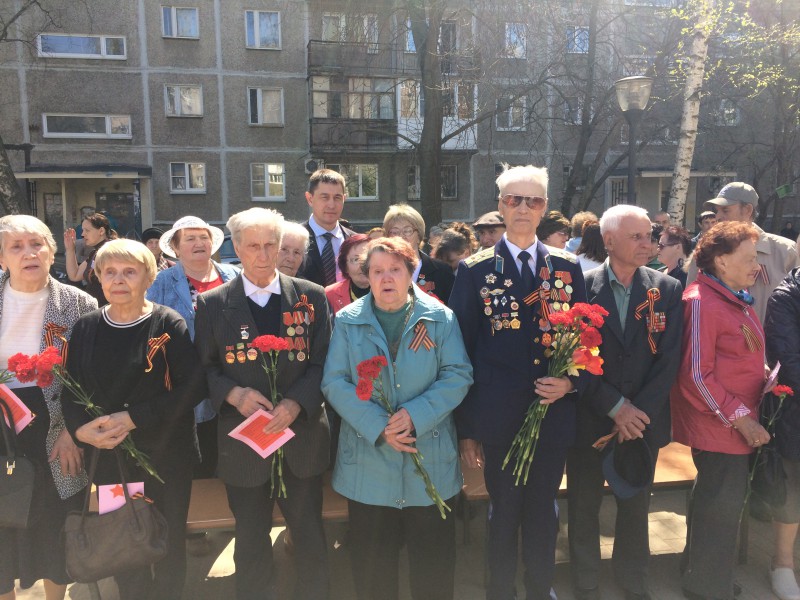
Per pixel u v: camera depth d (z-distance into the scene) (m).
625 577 2.74
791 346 2.64
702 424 2.66
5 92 17.27
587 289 2.75
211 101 18.70
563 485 3.04
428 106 13.03
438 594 2.54
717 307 2.66
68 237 6.13
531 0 11.50
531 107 14.68
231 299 2.49
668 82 13.51
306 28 19.00
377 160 19.83
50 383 2.22
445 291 3.53
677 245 4.71
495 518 2.52
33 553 2.47
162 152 18.52
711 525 2.69
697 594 2.74
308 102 19.30
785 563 2.84
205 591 2.89
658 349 2.65
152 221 18.58
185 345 2.48
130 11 17.80
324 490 3.00
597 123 15.11
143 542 2.26
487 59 11.97
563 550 3.27
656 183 22.48
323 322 2.61
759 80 11.49
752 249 2.63
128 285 2.36
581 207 15.70
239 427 2.37
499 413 2.45
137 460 2.38
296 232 3.42
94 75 17.78
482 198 20.47
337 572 3.03
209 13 18.36
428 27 12.16
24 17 17.03
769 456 2.68
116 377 2.36
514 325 2.47
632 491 2.60
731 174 19.77
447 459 2.48
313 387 2.47
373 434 2.32
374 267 2.40
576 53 14.60
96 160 18.08
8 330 2.51
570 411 2.49
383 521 2.49
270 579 2.57
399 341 2.46
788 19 12.78
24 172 17.12
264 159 19.33
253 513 2.48
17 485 2.32
